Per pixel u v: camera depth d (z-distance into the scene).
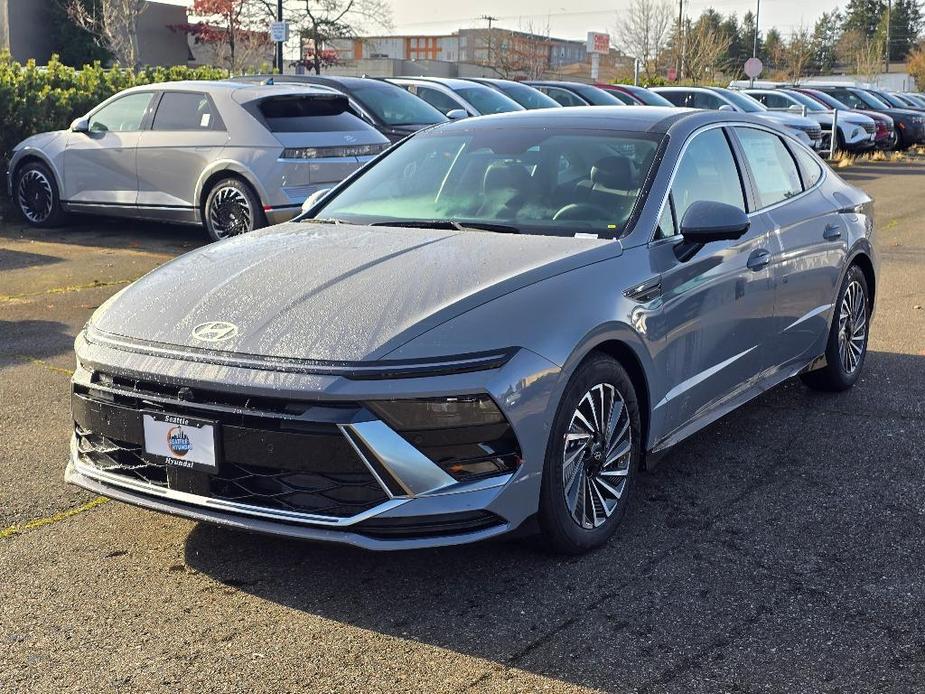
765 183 5.05
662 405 4.01
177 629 3.13
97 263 9.58
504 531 3.26
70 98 13.02
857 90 28.73
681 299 4.06
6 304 7.79
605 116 4.79
